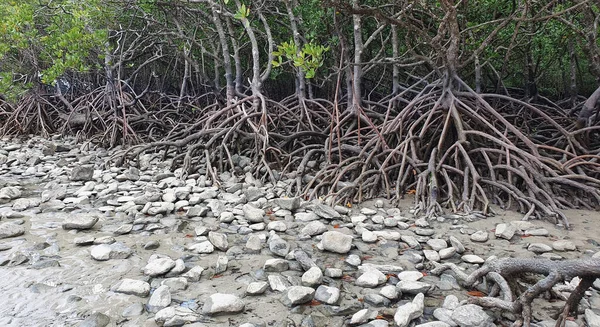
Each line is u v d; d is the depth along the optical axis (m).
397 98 8.77
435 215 5.64
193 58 13.29
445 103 7.15
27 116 13.84
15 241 4.64
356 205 6.21
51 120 14.12
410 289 3.51
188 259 4.25
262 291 3.55
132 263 4.12
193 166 8.33
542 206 5.50
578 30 7.24
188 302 3.41
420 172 6.54
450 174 6.63
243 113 8.91
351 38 11.16
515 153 6.54
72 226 5.02
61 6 10.27
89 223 5.05
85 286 3.63
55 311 3.24
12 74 12.62
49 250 4.39
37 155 10.09
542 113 7.62
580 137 7.37
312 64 5.13
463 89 7.66
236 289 3.64
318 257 4.35
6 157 9.62
